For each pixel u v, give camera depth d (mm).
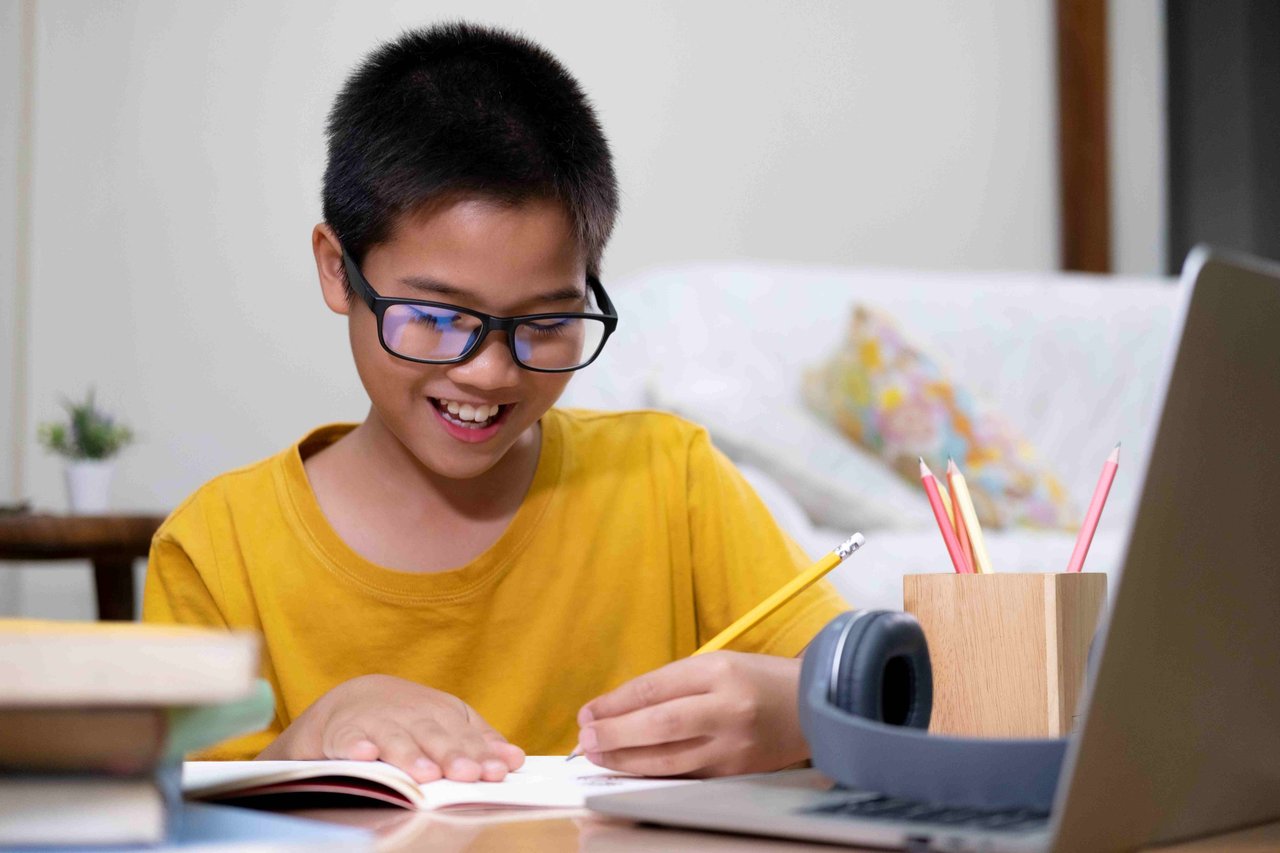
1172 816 423
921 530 2455
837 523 2467
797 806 467
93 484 2342
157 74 2826
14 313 2764
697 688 649
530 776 629
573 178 832
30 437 2770
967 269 3344
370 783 543
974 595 628
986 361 3021
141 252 2814
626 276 3123
